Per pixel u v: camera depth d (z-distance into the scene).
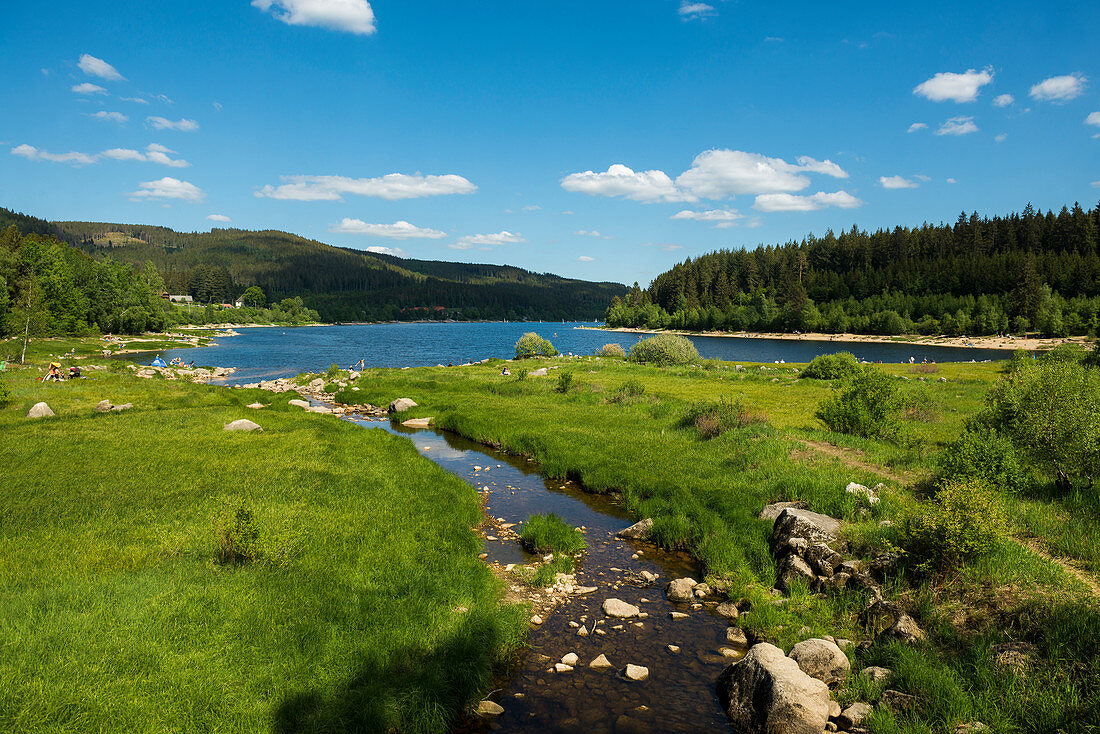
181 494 15.96
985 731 7.17
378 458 22.09
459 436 30.25
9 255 95.00
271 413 32.31
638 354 67.38
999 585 9.67
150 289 146.12
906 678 8.34
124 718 6.80
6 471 17.81
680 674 9.23
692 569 13.69
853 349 120.25
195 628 8.88
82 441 22.50
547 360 69.88
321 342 135.00
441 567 12.35
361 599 10.55
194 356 90.50
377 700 7.77
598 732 7.75
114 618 8.96
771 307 179.00
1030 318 129.88
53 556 11.30
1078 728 6.87
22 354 61.28
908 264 173.25
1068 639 8.16
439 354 103.31
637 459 22.02
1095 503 12.52
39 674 7.41
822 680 8.74
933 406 29.55
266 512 14.73
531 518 16.30
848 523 12.99
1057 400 14.81
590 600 11.98
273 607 9.83
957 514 10.36
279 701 7.55
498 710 8.20
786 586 11.85
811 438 22.69
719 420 25.38
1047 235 167.50
